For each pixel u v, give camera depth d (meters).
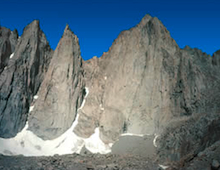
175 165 30.03
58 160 31.58
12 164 28.61
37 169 25.92
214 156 26.44
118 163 31.02
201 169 24.91
